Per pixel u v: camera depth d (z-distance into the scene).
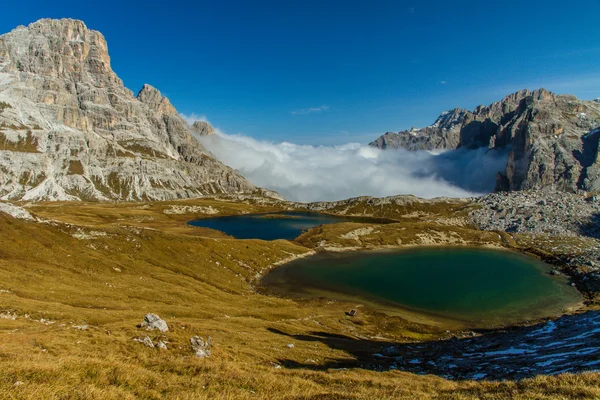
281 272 161.12
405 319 104.69
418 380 37.78
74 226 130.12
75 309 60.75
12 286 69.62
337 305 115.56
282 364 45.88
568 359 48.12
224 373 30.34
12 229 108.31
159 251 138.88
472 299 127.50
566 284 150.12
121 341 40.00
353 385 31.59
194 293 100.50
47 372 21.70
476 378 43.06
